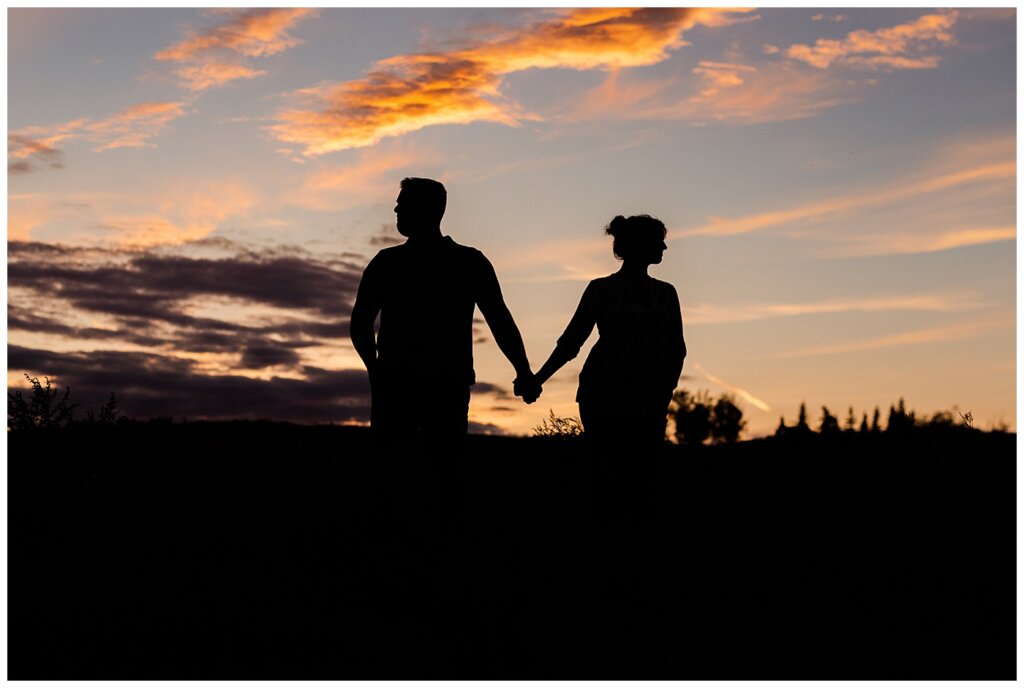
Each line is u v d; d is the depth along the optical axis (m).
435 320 6.26
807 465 10.30
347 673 4.63
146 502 8.23
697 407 36.06
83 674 4.58
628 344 6.59
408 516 6.48
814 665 4.74
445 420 6.36
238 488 8.69
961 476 9.27
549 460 10.22
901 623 5.32
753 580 6.08
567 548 6.70
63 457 9.41
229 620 5.38
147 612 5.50
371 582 6.05
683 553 6.62
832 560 6.51
